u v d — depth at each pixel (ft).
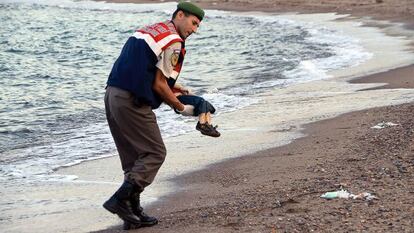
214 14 312.09
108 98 39.91
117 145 41.29
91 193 53.72
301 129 73.15
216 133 39.37
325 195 42.98
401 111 75.41
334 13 274.16
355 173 49.06
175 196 49.90
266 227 38.11
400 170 48.08
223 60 168.14
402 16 239.91
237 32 241.14
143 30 39.27
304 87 110.11
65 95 123.34
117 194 40.96
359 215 38.45
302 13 287.28
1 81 147.23
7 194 54.65
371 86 104.73
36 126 90.53
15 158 69.82
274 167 55.93
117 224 44.27
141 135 40.14
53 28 301.84
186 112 39.63
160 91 38.96
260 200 44.65
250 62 160.15
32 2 434.30
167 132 77.66
